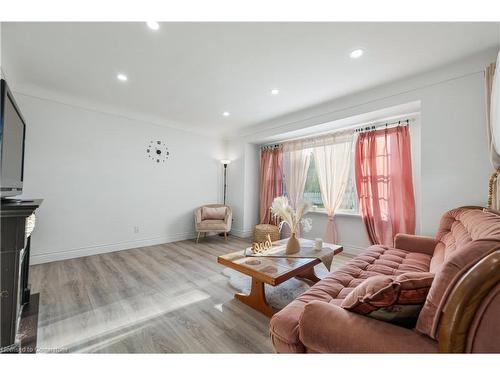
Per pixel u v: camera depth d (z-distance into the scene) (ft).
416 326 2.78
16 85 9.19
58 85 9.33
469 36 6.04
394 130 10.43
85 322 5.80
